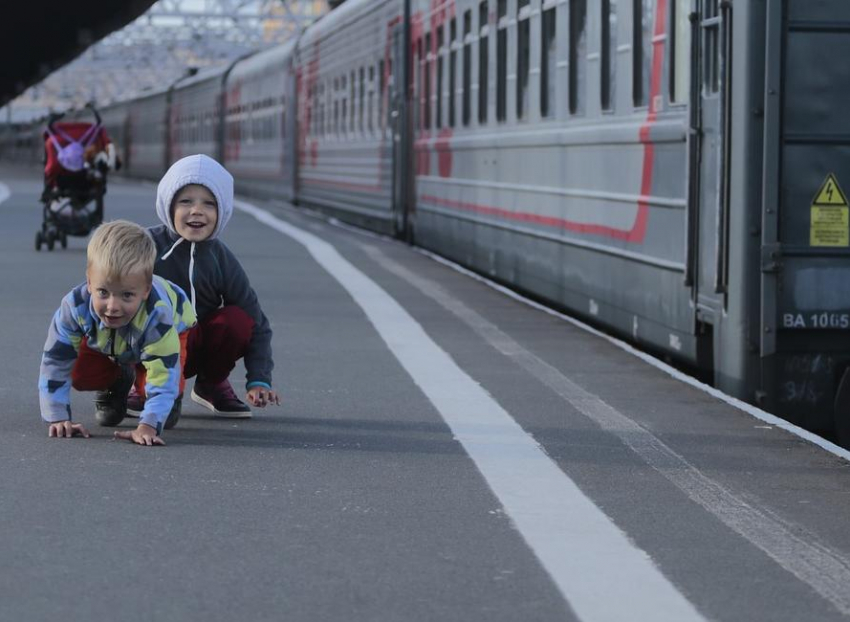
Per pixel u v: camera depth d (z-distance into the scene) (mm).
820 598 4938
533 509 6180
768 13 9047
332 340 11930
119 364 7578
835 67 9117
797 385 9219
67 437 7523
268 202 42344
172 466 6918
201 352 7961
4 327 12414
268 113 41750
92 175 21766
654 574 5203
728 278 9320
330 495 6391
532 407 8812
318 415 8461
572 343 11961
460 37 19125
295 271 18672
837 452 7512
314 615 4695
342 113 30484
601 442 7723
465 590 4980
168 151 64312
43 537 5609
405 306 14664
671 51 10617
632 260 11750
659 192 10977
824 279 9172
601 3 12641
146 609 4734
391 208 25047
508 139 16328
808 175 9133
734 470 7043
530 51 15289
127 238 6840
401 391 9375
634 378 10039
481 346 11672
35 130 113688
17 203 38406
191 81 58844
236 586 5000
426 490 6520
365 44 27625
